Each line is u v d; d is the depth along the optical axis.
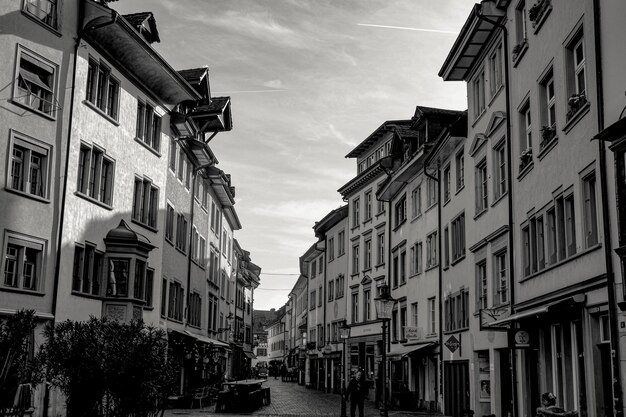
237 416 26.53
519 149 20.25
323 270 56.59
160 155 29.67
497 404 21.84
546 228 17.69
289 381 80.06
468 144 26.11
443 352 29.02
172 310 32.19
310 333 60.34
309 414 28.75
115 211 25.69
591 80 14.77
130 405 13.33
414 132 37.62
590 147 14.84
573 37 15.90
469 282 25.41
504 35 21.55
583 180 15.36
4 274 20.11
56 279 21.80
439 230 30.12
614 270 13.39
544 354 17.92
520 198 20.03
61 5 22.61
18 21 20.98
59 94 22.39
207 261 41.22
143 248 25.69
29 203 21.03
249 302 76.88
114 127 25.75
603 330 14.48
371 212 44.91
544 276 17.83
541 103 18.41
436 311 30.75
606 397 14.25
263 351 148.00
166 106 30.44
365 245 45.72
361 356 44.91
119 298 24.56
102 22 23.39
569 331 16.39
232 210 49.34
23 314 12.41
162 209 29.78
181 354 30.67
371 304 43.44
